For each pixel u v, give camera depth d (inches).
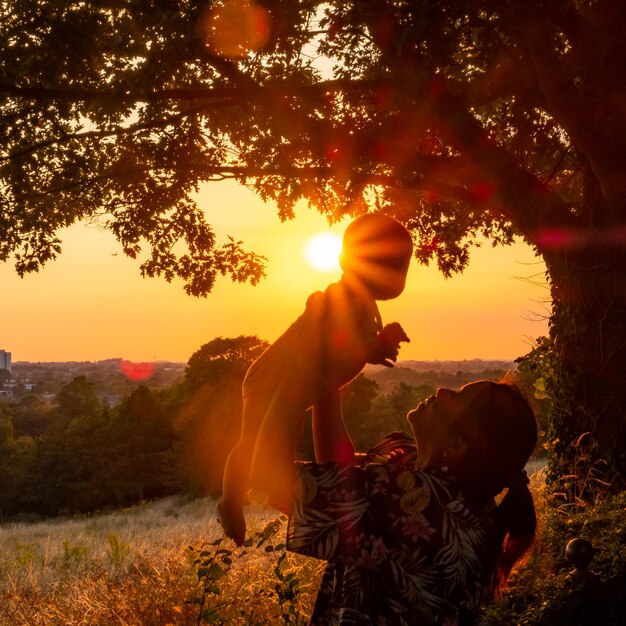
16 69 381.7
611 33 306.7
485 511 74.8
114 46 377.1
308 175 410.6
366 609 68.4
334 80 373.7
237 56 381.4
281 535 156.4
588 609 128.3
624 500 217.3
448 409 73.3
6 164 447.5
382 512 69.9
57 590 268.7
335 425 78.4
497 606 134.5
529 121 414.9
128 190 457.7
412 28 288.7
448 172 381.7
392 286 71.2
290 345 70.0
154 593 153.6
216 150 465.4
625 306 325.4
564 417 328.5
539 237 345.1
